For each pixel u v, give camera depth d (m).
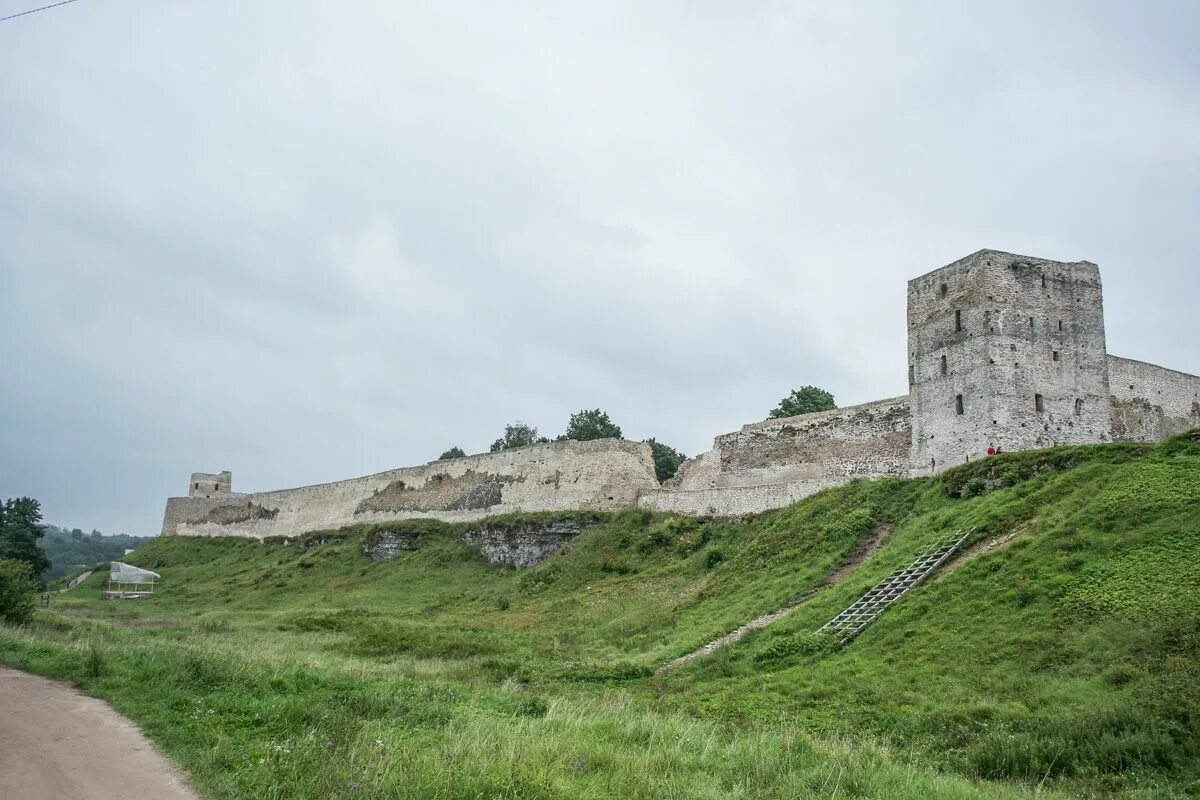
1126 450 31.05
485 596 49.81
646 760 15.28
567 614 41.09
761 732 18.25
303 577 64.50
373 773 13.17
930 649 23.14
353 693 20.20
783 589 32.78
